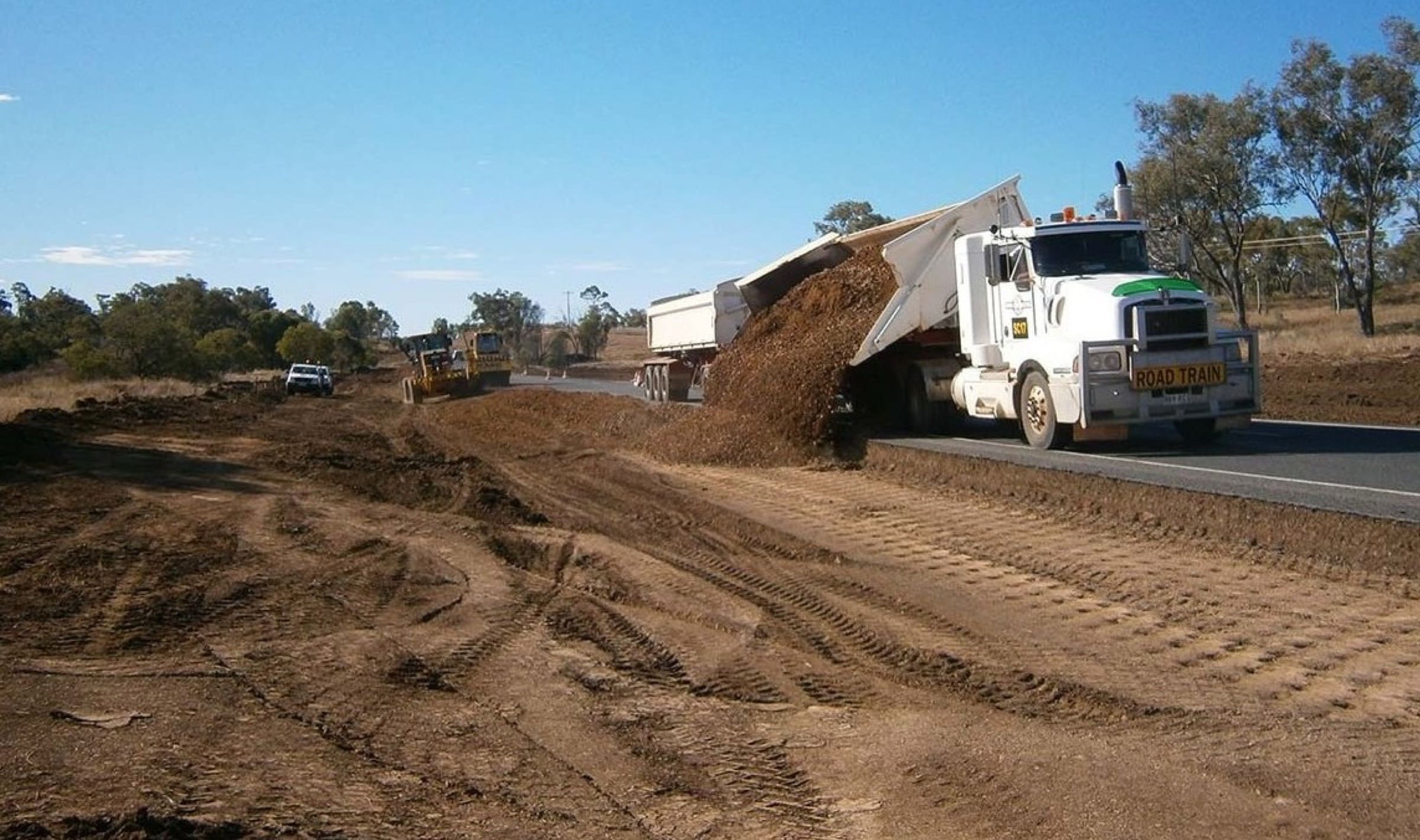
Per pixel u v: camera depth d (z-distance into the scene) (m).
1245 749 6.98
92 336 71.56
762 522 15.79
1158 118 50.53
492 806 6.04
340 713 7.45
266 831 5.51
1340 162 47.44
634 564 13.02
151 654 8.76
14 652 8.64
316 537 13.95
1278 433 20.02
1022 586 11.52
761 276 28.94
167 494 17.75
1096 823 5.83
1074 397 17.27
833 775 6.67
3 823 5.45
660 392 37.06
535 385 62.56
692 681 8.59
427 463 23.28
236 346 96.06
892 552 13.60
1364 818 5.85
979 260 20.23
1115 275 18.03
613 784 6.45
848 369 22.16
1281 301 81.69
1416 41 45.91
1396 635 9.19
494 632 9.74
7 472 19.66
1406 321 53.72
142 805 5.70
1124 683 8.45
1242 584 10.89
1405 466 15.13
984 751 6.89
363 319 158.75
